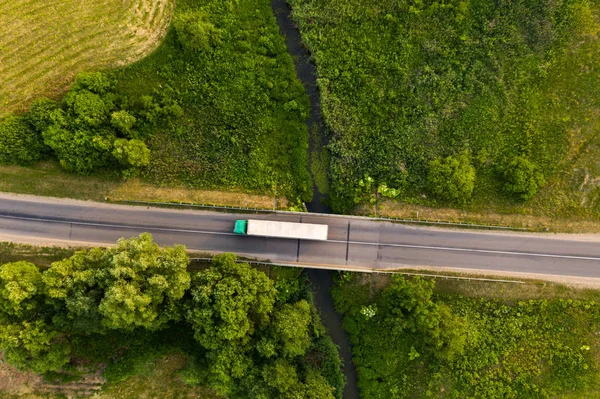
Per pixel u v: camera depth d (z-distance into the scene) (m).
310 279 52.41
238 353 45.47
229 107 52.50
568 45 51.59
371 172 52.28
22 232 50.88
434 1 52.09
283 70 52.97
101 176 51.50
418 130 52.12
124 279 41.97
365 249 51.25
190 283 44.88
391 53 52.66
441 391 49.75
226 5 53.06
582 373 49.22
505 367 49.59
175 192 52.06
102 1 51.88
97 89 49.66
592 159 51.19
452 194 50.25
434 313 45.97
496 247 51.12
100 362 49.78
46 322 44.62
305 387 45.03
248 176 52.53
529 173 49.94
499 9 52.03
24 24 51.22
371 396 50.09
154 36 52.25
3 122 48.72
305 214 51.56
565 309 50.25
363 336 50.75
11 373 49.03
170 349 50.03
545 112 51.72
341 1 52.75
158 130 52.19
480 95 52.09
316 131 53.28
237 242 51.41
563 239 50.97
